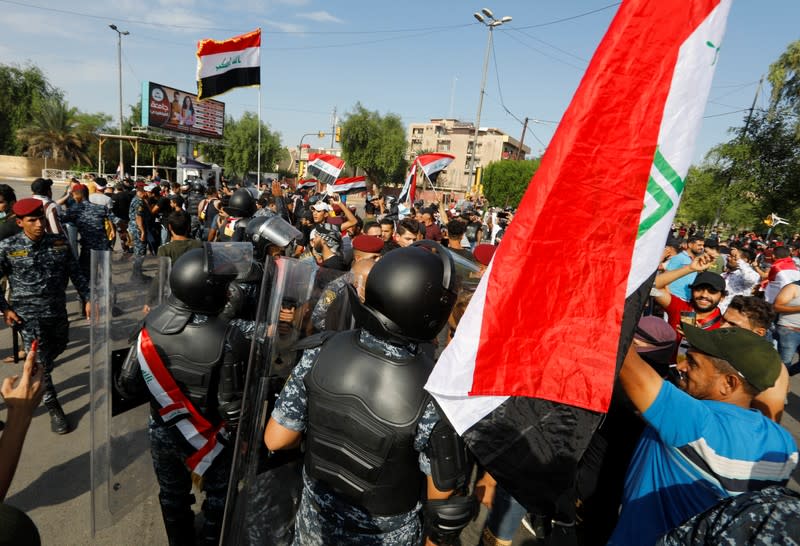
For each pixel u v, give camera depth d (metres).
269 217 3.61
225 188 13.84
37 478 2.93
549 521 2.12
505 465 1.19
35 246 3.34
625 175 1.14
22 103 45.41
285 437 1.53
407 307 1.35
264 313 1.70
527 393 1.19
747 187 23.47
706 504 1.30
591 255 1.17
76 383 4.21
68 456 3.17
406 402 1.35
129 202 9.65
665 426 1.33
